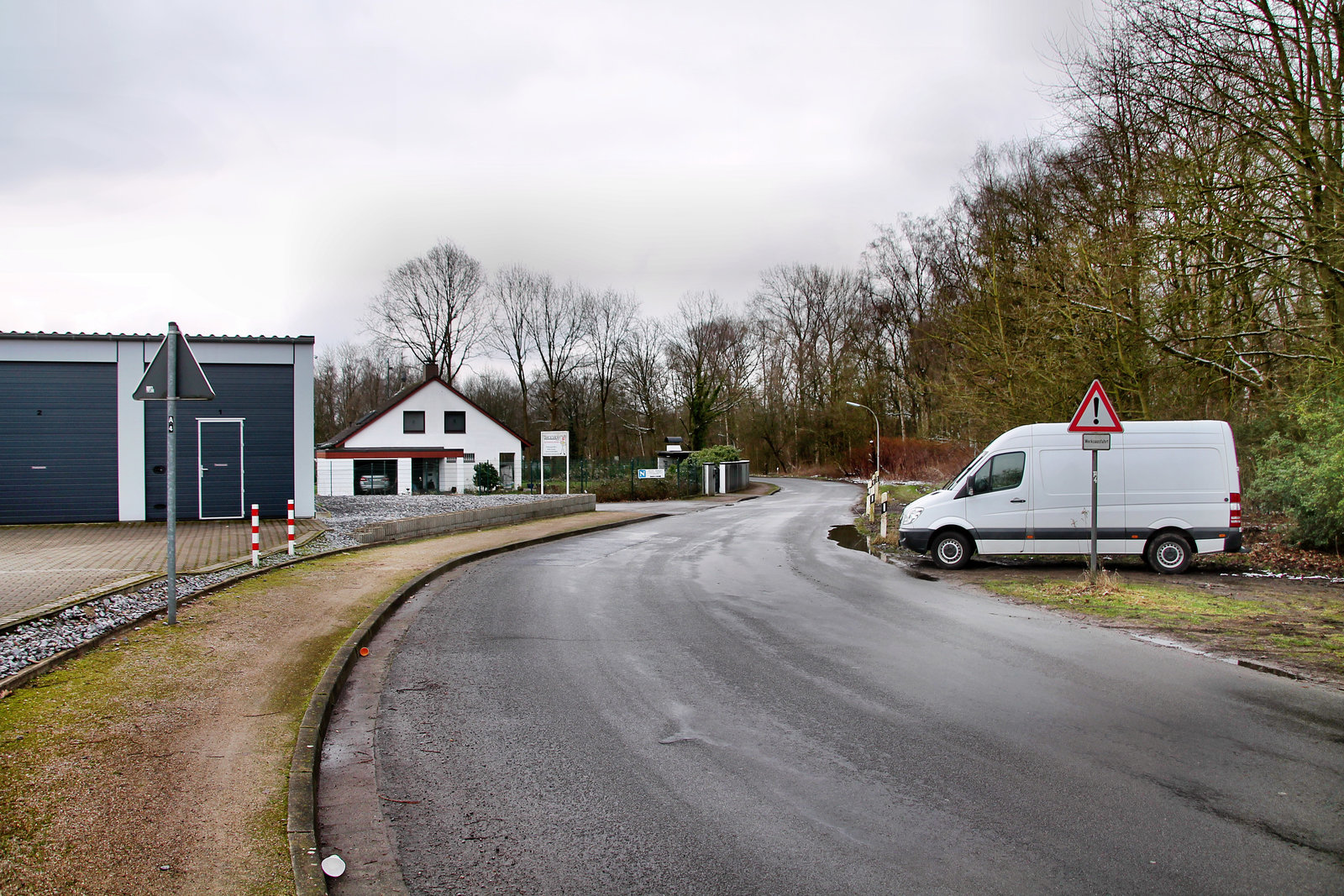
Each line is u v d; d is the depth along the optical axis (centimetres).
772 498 4359
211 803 423
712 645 832
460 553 1569
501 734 566
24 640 745
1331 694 647
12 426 2019
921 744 538
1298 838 400
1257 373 1559
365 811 445
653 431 7044
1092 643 834
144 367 2088
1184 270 1538
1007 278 2303
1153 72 1504
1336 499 1271
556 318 6581
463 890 361
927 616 995
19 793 429
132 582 1041
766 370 7488
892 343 5966
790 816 431
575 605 1068
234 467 2145
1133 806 439
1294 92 1360
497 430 5362
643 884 363
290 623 880
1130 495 1351
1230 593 1114
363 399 7838
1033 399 1995
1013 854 387
